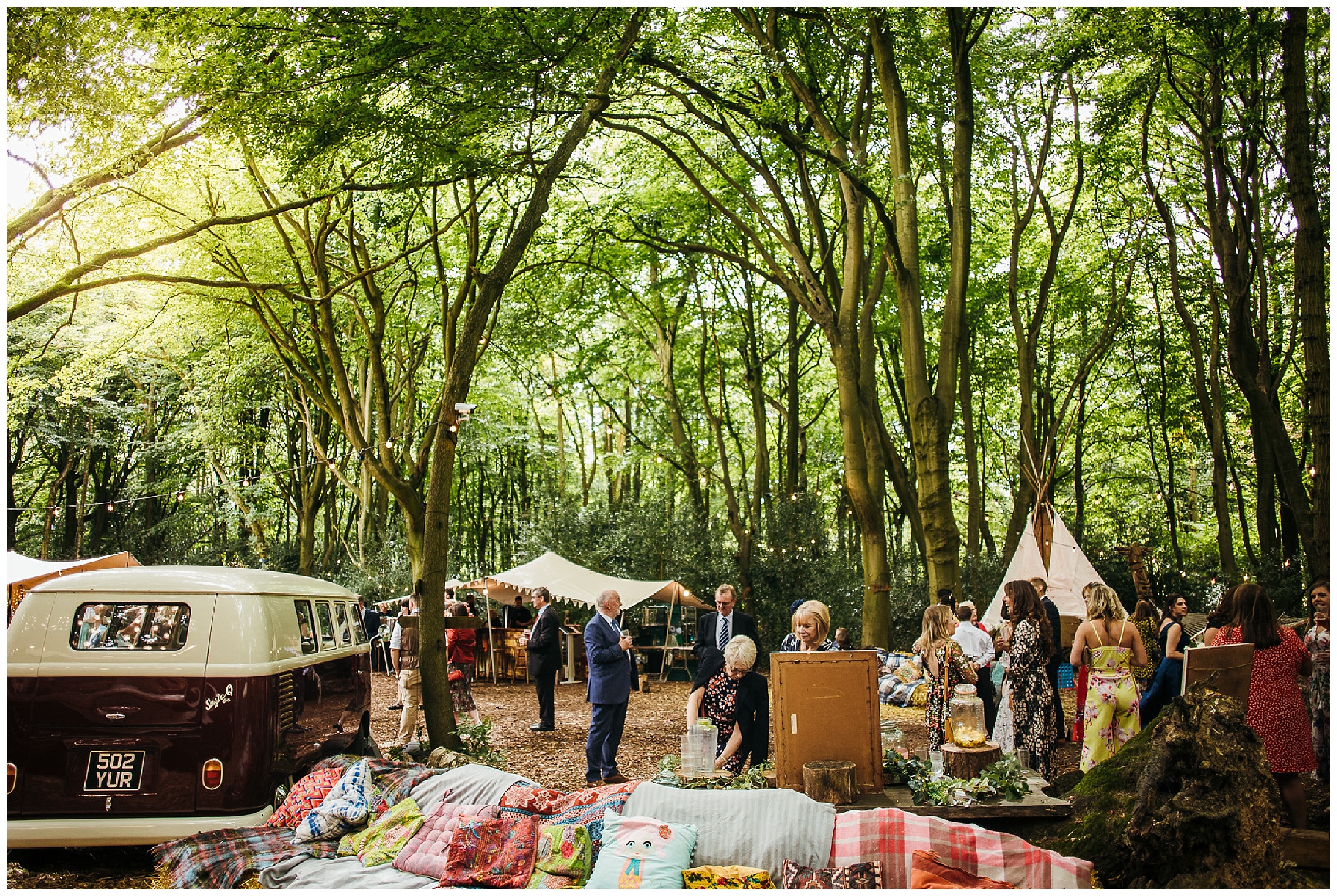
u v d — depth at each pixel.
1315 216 9.54
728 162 19.17
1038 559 14.84
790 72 14.08
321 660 7.36
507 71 8.94
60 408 26.67
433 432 19.14
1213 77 15.12
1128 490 30.78
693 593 21.39
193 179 14.48
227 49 9.08
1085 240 22.30
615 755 8.29
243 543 29.14
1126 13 13.90
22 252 13.49
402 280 19.69
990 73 15.75
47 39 8.63
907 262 14.52
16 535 28.53
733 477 36.12
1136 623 9.23
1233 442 25.28
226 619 6.09
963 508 35.62
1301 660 5.45
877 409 15.53
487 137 10.52
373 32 9.04
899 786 5.16
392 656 19.00
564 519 23.47
